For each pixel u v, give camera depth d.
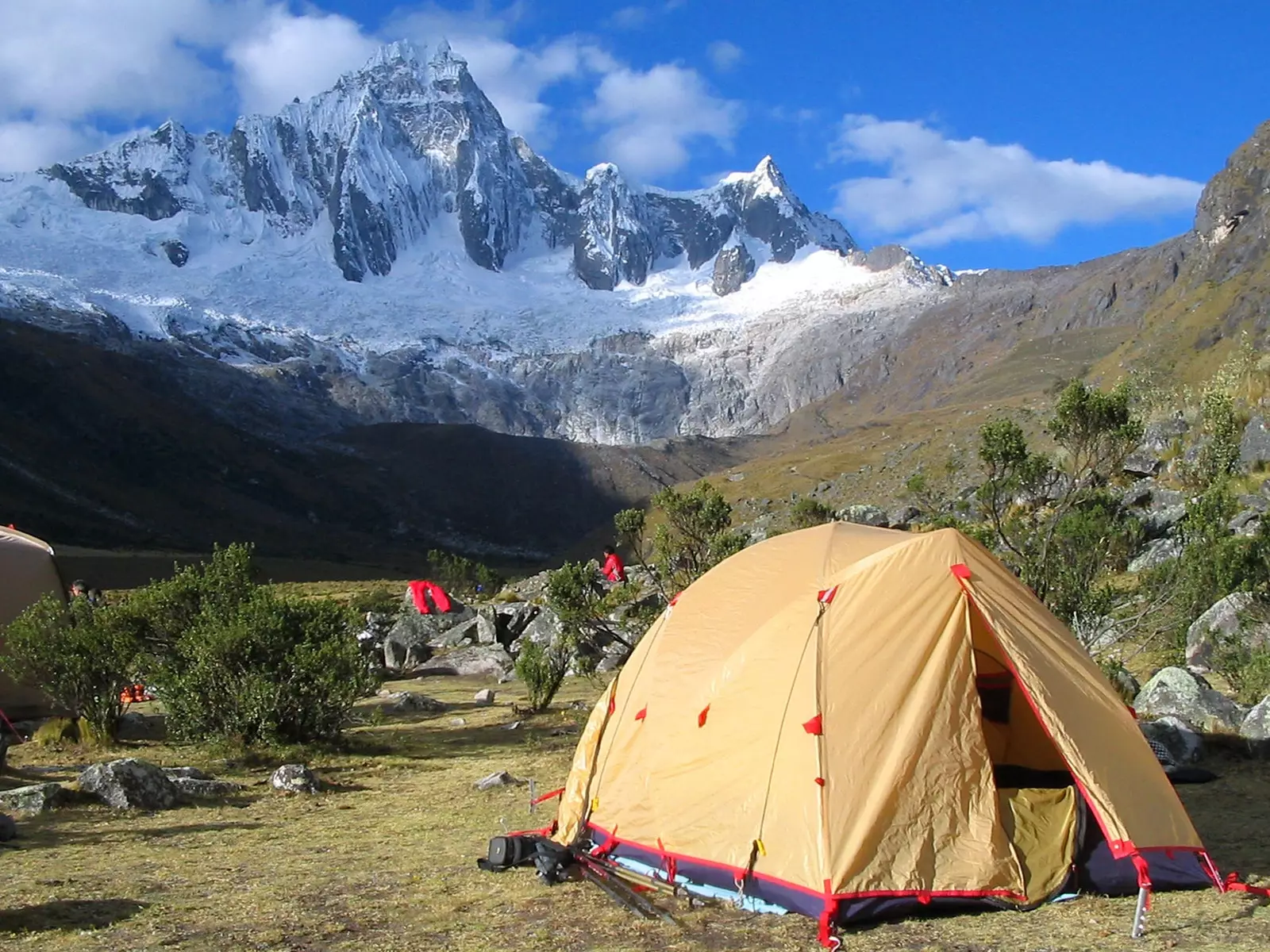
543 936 8.83
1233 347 118.06
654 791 10.76
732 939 8.70
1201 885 9.70
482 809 14.25
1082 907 9.30
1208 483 34.81
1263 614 20.66
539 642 34.22
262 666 19.39
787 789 9.62
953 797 9.52
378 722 20.95
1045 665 10.04
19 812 13.80
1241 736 15.30
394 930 9.12
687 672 11.16
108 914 9.66
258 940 8.86
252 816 14.19
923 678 9.86
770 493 178.62
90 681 19.97
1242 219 182.75
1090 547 21.05
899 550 10.48
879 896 9.04
